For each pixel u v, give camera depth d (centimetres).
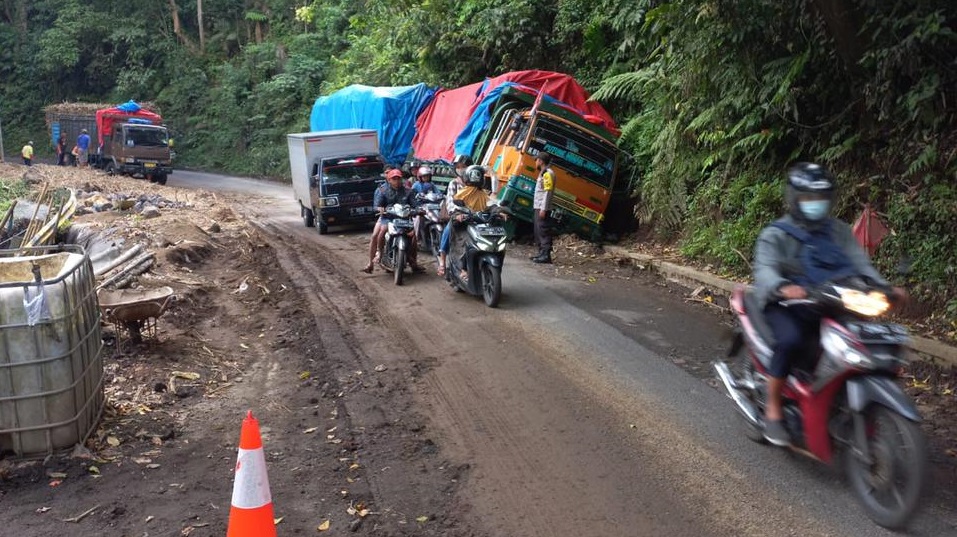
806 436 438
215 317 927
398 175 1161
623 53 1591
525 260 1275
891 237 829
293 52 4397
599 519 429
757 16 938
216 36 5406
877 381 394
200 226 1608
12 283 493
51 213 1472
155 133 3384
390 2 2495
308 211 1836
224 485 479
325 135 1780
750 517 423
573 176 1355
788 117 1015
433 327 853
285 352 781
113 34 5328
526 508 444
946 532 397
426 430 566
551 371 690
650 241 1327
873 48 828
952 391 623
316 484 479
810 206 434
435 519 433
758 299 459
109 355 728
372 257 1180
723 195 1150
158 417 593
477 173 1009
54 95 5594
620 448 522
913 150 841
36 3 5750
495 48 2048
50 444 508
